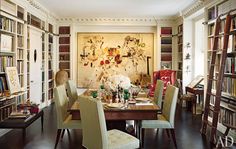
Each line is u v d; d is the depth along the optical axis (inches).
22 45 201.8
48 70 283.7
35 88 240.7
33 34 232.5
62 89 150.3
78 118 123.8
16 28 186.1
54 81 305.9
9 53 180.5
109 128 146.5
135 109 122.3
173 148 142.8
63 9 261.7
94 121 99.0
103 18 309.4
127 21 312.2
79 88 319.9
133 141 105.8
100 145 97.4
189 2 228.4
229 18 150.0
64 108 146.0
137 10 266.7
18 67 194.9
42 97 266.7
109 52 320.2
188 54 270.4
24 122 153.5
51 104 289.4
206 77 199.6
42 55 263.0
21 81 200.7
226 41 149.4
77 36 319.9
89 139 105.0
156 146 146.3
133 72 321.1
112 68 320.2
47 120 208.7
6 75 169.5
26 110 164.7
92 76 320.5
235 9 148.9
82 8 257.1
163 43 312.2
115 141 103.6
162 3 233.0
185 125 193.6
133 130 167.6
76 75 321.1
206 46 199.5
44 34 266.4
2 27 163.3
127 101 140.2
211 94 167.5
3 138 159.6
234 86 154.6
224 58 149.9
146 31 320.8
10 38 176.4
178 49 302.7
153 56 321.1
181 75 284.7
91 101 99.2
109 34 319.9
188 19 269.1
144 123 138.3
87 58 320.5
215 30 167.6
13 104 183.3
